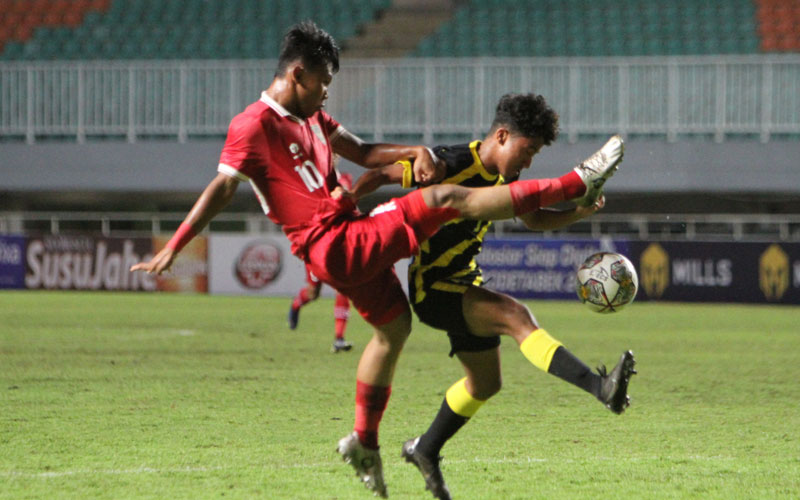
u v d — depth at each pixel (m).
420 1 59.59
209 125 49.22
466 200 8.76
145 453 11.86
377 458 9.40
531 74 47.09
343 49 55.84
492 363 9.64
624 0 57.31
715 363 22.12
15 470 10.88
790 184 45.12
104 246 44.03
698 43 53.75
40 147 49.50
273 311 35.69
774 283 39.41
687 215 46.19
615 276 10.10
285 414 14.79
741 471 11.12
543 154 46.38
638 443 12.80
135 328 28.86
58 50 56.91
